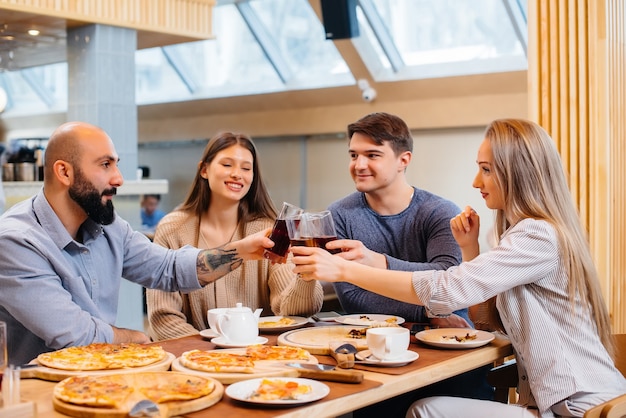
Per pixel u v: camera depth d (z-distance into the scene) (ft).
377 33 27.84
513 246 7.43
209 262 8.61
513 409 7.45
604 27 10.87
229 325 7.43
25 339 7.73
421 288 7.50
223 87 34.40
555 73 11.16
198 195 9.68
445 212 9.46
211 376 6.16
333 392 5.92
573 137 11.06
